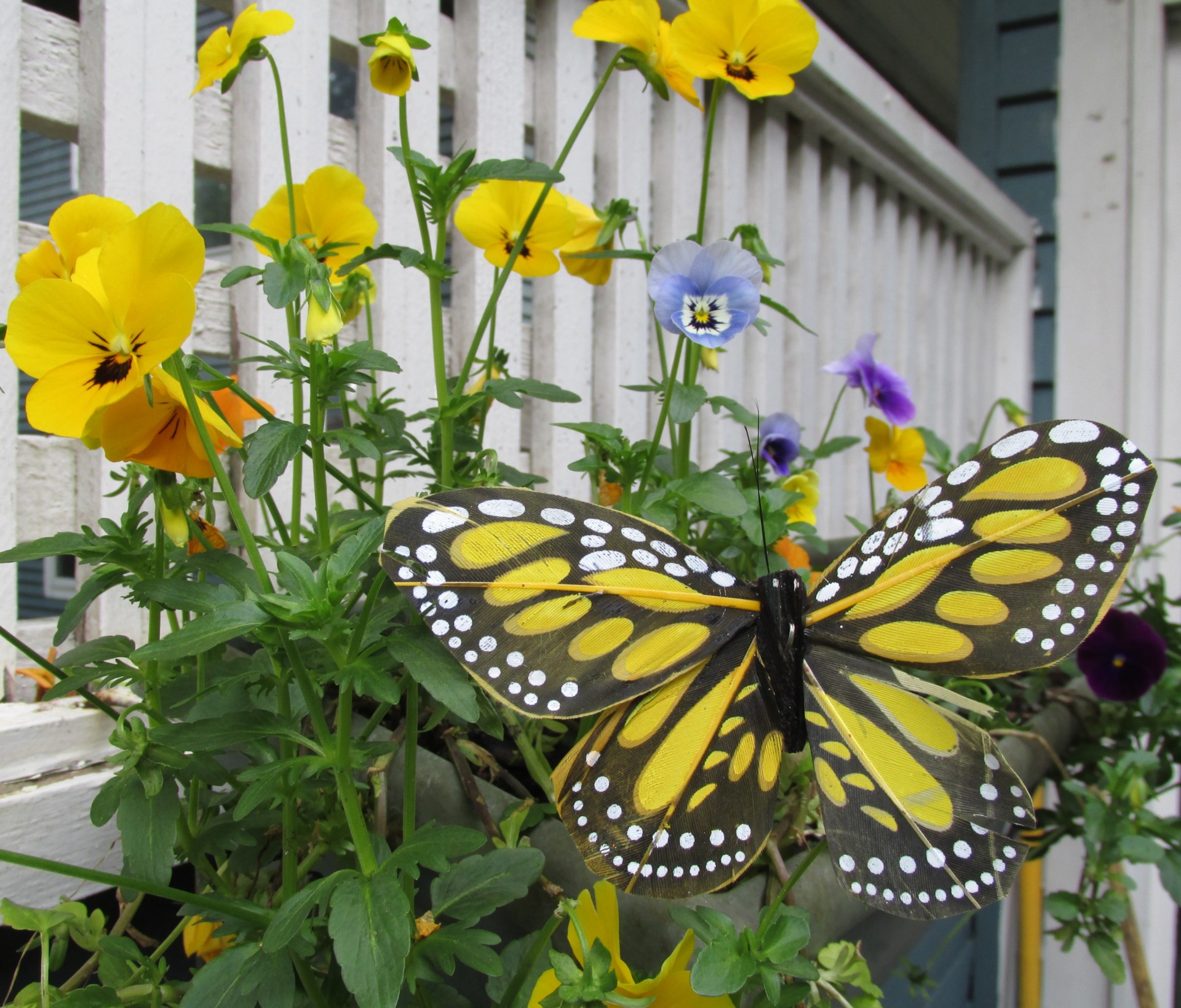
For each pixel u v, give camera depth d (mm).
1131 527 209
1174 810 914
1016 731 422
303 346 274
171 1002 268
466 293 522
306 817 299
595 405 642
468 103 520
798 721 229
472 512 218
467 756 334
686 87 342
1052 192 1214
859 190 931
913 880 213
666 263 300
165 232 217
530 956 259
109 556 272
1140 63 1039
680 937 259
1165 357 1063
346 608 240
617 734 229
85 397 219
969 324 1188
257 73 433
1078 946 890
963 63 1204
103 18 387
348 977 212
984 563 221
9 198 367
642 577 226
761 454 442
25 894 341
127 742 254
